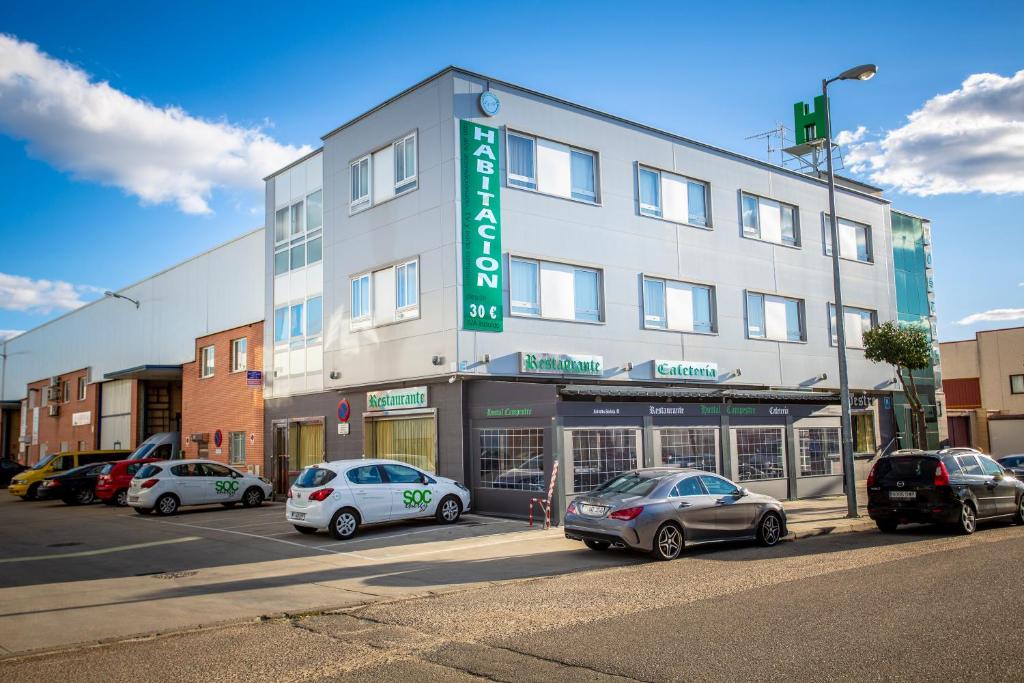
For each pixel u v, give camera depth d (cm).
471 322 1892
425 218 1998
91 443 4419
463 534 1582
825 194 2958
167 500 2145
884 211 3203
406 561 1286
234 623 866
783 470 2278
